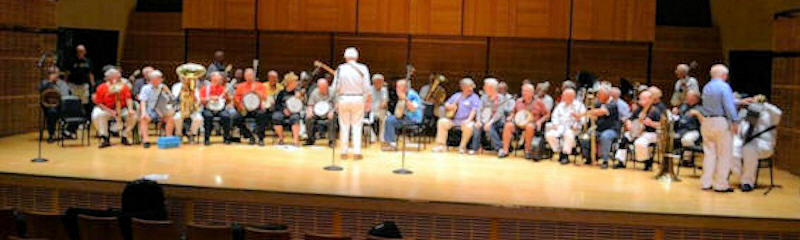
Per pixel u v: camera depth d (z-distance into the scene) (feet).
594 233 22.86
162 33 50.08
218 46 48.32
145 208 21.68
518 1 42.75
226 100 35.40
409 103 34.60
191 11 44.91
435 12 43.24
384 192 24.06
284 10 44.14
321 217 23.93
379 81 36.45
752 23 42.01
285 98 35.73
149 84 34.22
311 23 44.01
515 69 46.14
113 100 33.09
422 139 40.32
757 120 26.48
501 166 30.89
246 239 19.98
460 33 43.16
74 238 21.54
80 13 46.32
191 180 25.08
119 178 25.07
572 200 23.71
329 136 36.14
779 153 33.40
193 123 34.55
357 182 25.80
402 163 28.81
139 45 50.44
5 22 36.19
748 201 24.53
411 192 24.21
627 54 45.50
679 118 31.30
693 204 23.68
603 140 31.30
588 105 32.35
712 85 26.07
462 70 46.47
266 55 47.75
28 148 32.17
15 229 21.35
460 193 24.31
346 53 31.19
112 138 36.50
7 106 36.86
